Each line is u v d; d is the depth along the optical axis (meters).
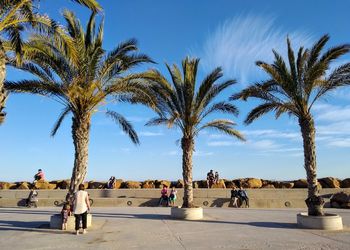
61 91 15.67
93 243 11.99
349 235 13.79
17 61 12.26
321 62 16.44
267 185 35.78
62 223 14.95
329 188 33.09
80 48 15.10
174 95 20.44
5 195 31.50
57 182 36.34
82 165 15.78
